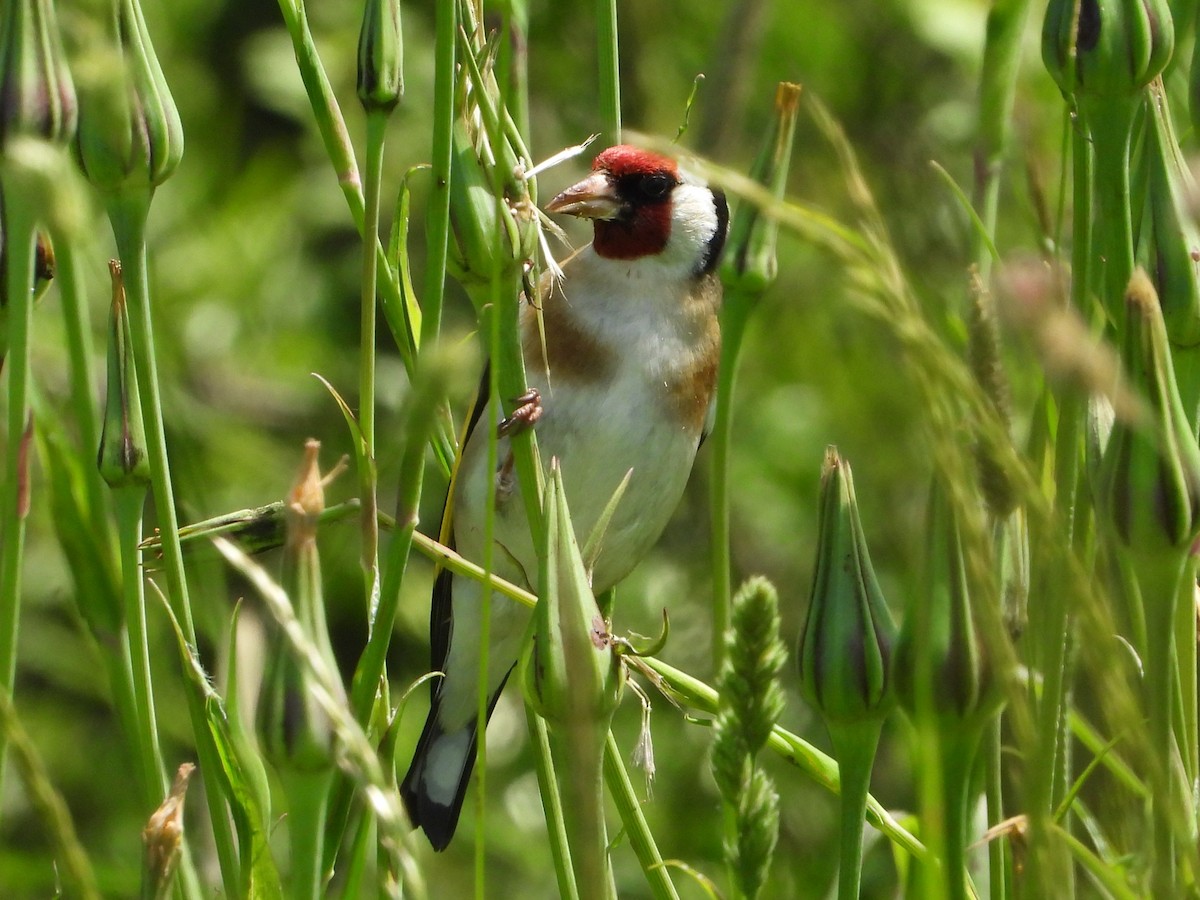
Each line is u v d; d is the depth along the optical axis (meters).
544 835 9.48
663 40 10.70
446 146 3.45
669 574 10.08
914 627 3.03
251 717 3.55
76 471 3.67
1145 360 3.05
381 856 3.57
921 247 8.96
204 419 8.75
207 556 4.08
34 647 8.93
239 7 11.01
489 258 3.65
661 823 9.13
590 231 10.01
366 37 3.57
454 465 4.55
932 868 2.97
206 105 10.86
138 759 3.58
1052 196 6.69
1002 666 2.69
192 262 10.34
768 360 10.46
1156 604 3.19
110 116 3.34
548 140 10.49
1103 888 3.64
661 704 9.48
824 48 10.52
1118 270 3.58
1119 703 2.73
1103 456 3.26
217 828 3.52
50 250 3.70
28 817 9.08
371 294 3.61
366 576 3.57
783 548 10.35
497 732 9.76
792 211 2.97
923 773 2.97
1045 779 3.04
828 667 3.17
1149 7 3.45
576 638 3.19
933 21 9.86
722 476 4.49
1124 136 3.52
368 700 3.44
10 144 3.00
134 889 5.51
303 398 10.41
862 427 9.64
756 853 3.04
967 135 9.90
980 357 2.89
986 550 2.62
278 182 10.88
